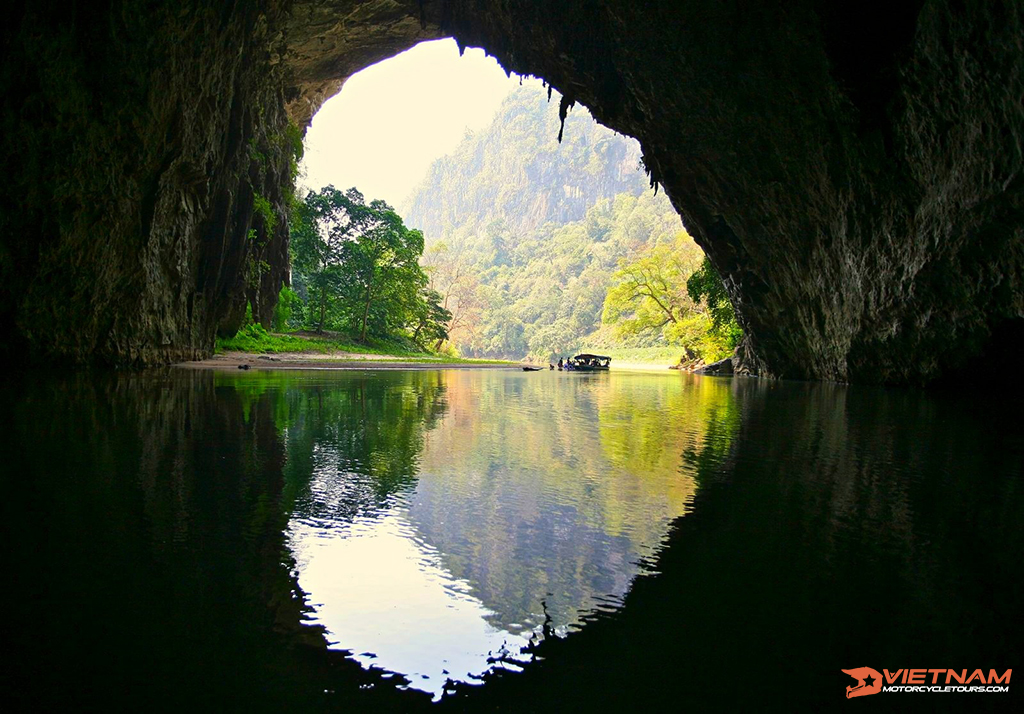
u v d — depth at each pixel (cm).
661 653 210
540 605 247
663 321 5259
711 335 3962
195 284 2134
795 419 912
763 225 2081
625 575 275
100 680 185
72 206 1302
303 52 2661
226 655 203
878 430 782
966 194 1329
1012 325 1446
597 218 17050
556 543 316
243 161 2234
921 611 242
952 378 1625
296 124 3572
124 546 293
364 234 4884
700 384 2075
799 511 382
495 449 597
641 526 346
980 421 895
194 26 1430
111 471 441
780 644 216
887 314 1678
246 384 1305
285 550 297
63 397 875
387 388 1414
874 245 1653
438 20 2362
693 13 1573
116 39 1251
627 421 870
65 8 1182
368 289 4797
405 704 179
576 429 766
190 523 331
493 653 210
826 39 1391
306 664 198
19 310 1280
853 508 388
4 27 1112
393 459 530
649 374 3234
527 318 13600
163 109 1448
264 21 1980
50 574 258
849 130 1509
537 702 180
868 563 291
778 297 2323
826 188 1720
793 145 1706
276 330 3912
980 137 1250
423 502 391
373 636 218
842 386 1864
